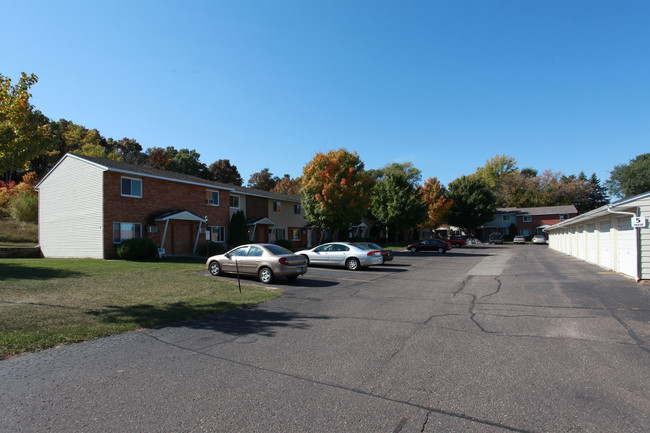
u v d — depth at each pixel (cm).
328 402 394
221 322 755
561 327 698
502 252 3434
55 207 2333
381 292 1144
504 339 625
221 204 2900
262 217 3444
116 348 578
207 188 2769
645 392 415
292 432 333
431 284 1321
